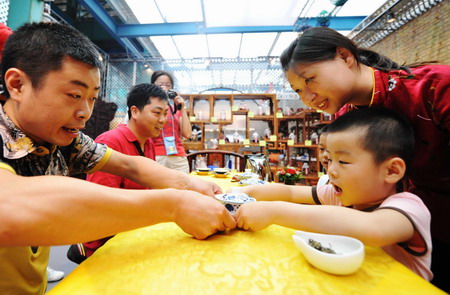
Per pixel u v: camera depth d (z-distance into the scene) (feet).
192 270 1.22
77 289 1.04
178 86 13.23
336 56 2.23
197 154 8.27
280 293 1.05
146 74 13.25
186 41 12.65
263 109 11.27
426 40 8.30
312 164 11.12
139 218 1.35
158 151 6.71
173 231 1.78
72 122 1.65
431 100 2.14
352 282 1.15
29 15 6.83
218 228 1.66
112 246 1.50
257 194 2.77
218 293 1.04
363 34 9.75
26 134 1.70
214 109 11.44
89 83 1.61
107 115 11.62
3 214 1.02
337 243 1.45
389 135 1.82
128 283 1.09
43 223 1.05
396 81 2.27
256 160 6.13
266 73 13.05
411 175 2.59
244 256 1.39
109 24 11.26
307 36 2.32
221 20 10.57
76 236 1.14
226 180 4.65
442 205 2.46
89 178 2.95
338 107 2.51
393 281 1.17
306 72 2.30
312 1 8.97
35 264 2.00
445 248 2.48
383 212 1.64
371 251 1.53
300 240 1.35
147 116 3.88
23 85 1.50
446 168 2.36
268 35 11.66
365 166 1.86
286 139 11.08
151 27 11.76
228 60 12.59
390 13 8.32
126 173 2.66
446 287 2.48
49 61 1.46
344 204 2.15
